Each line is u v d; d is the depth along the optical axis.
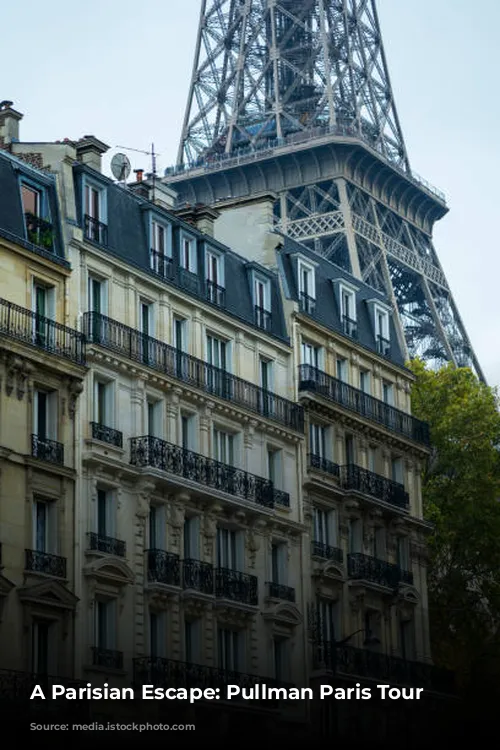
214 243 105.31
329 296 117.88
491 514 130.75
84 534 89.56
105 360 92.75
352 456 115.06
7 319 86.69
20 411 86.75
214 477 99.00
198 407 99.69
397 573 115.50
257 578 101.81
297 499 107.31
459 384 139.00
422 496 130.38
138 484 93.62
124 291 96.44
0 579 83.06
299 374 110.62
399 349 126.62
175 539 96.00
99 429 91.62
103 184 96.94
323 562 108.69
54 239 92.25
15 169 90.88
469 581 133.62
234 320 105.00
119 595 91.00
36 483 87.00
